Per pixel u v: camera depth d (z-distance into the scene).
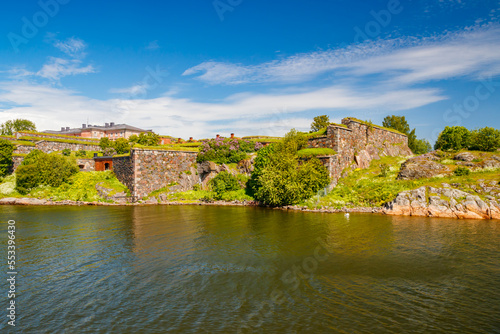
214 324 12.67
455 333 11.98
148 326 12.57
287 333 11.98
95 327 12.52
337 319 13.02
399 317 13.16
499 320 12.87
